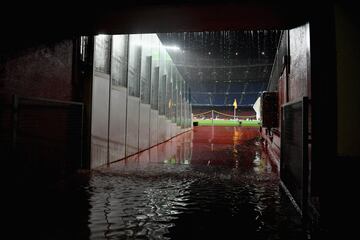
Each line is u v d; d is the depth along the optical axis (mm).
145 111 14711
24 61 5918
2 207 4785
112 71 10344
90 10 5223
